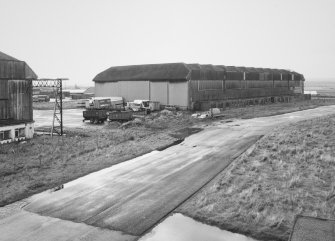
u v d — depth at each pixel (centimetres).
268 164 2369
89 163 2627
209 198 1783
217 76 7031
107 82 7556
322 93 15350
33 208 1748
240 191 1870
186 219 1564
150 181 2139
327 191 1806
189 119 5172
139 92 7019
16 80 3569
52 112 7031
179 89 6438
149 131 4209
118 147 3206
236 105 7488
